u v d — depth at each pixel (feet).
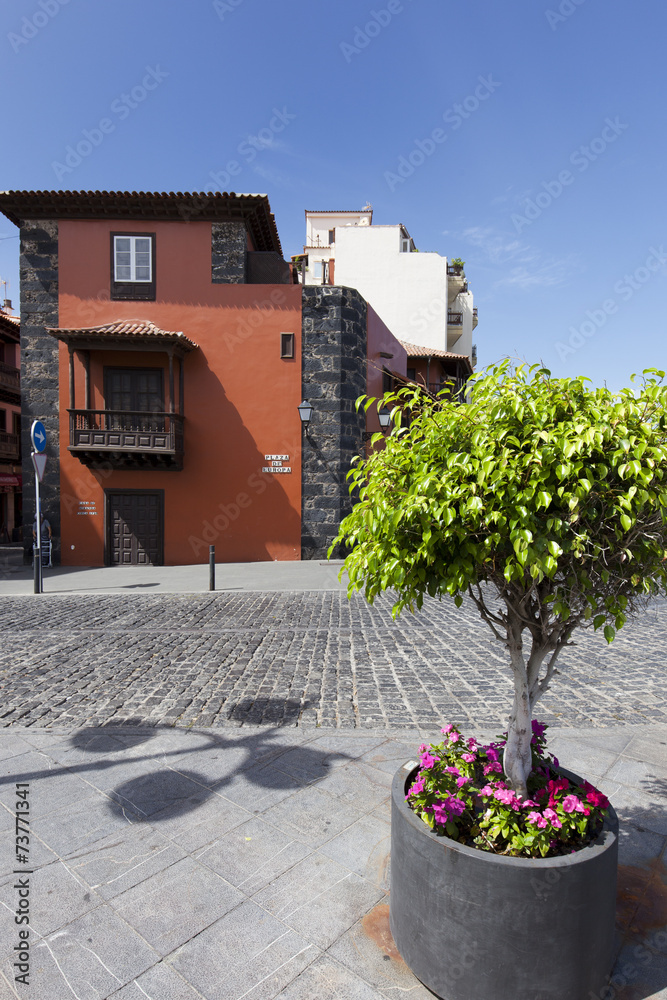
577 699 17.49
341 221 133.08
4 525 96.22
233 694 17.95
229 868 9.53
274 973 7.45
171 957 7.70
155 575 47.03
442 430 7.59
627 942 7.87
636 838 10.17
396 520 6.93
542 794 7.80
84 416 53.36
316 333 55.16
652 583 7.23
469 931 6.67
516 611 7.87
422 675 19.92
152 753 13.70
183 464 54.75
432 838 7.00
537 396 7.20
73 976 7.38
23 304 53.67
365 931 8.18
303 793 11.89
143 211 53.16
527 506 6.62
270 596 36.86
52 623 28.71
